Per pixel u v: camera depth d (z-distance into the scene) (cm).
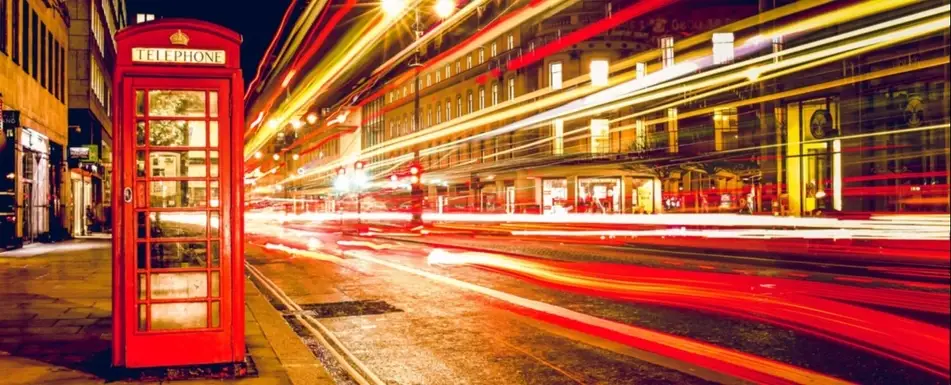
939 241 2202
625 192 5100
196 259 698
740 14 5284
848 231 2677
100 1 4609
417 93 3856
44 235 3006
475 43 6369
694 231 3588
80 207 3866
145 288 689
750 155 4581
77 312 1056
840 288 1334
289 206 10981
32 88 2756
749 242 2714
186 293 696
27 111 2669
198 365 694
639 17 5209
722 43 4731
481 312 1109
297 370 718
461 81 6675
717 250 2386
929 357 762
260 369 717
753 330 930
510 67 5744
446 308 1155
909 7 2780
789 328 940
